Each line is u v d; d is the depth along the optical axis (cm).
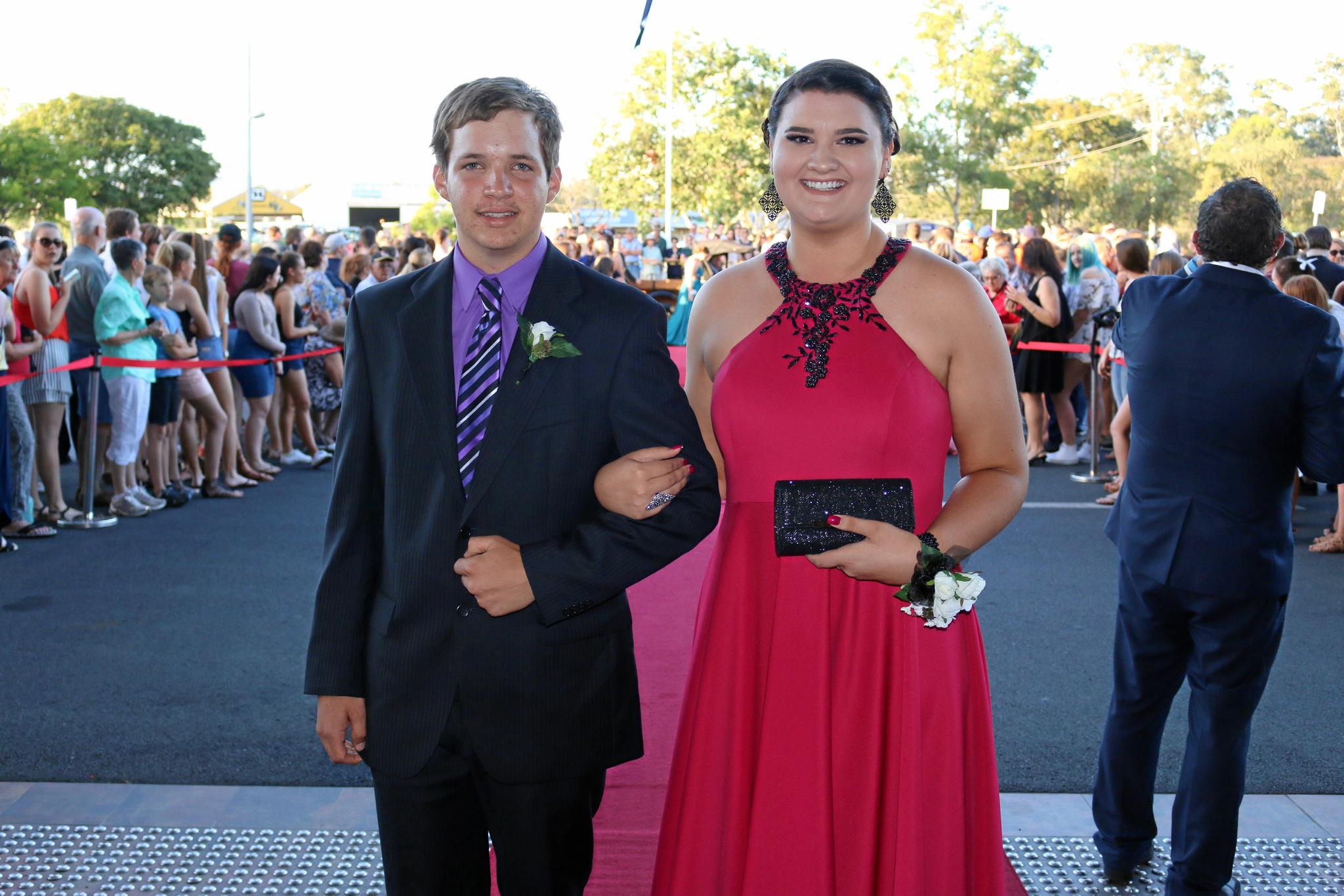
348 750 210
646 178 3572
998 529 211
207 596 583
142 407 760
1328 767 392
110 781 371
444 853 213
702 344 229
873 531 199
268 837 336
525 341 195
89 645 506
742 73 3469
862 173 206
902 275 214
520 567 193
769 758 209
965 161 4800
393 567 202
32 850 326
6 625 532
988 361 213
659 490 193
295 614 555
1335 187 5375
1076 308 983
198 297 823
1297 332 274
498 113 199
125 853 326
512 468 198
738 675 213
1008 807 360
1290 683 475
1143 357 295
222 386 858
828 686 209
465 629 200
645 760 366
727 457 219
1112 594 600
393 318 206
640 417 200
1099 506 816
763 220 3008
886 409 208
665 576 572
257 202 4203
